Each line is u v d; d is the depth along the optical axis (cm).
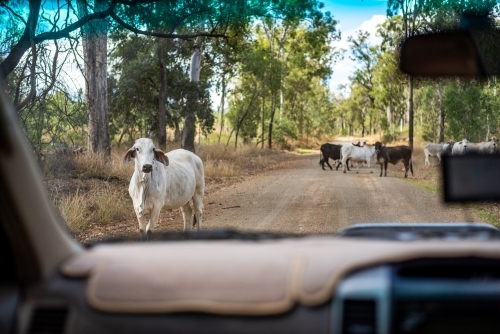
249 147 4238
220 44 3238
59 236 213
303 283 182
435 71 249
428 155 3281
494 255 184
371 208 1505
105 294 192
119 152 2609
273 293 183
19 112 1092
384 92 6600
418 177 2597
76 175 1580
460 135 3053
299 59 5538
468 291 173
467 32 239
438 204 1575
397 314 174
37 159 1244
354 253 194
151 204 938
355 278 180
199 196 1155
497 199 203
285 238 250
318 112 8788
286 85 6222
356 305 176
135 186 929
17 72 1129
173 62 3008
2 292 201
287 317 179
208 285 188
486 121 3011
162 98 2634
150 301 188
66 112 1232
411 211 1441
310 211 1456
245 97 4653
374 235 260
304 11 1375
